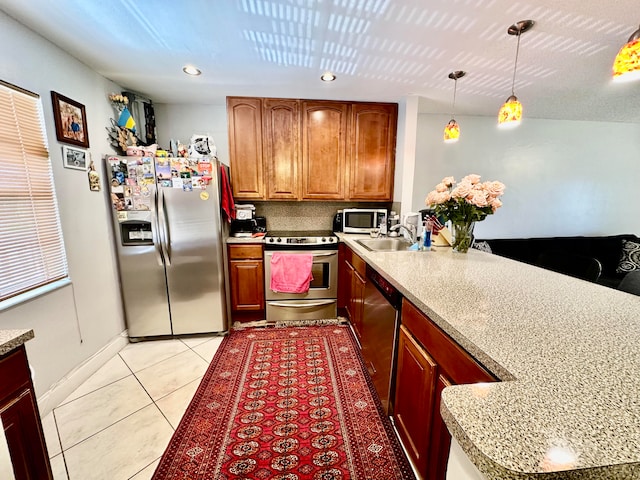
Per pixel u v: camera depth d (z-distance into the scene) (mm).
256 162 2857
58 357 1761
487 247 3344
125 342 2449
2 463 752
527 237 3848
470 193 1830
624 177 3885
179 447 1449
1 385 875
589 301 1138
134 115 2664
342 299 2904
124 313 2455
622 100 2801
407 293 1238
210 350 2377
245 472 1321
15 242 1522
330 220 3404
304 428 1572
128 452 1420
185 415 1658
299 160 2896
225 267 2660
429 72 2154
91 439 1493
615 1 1320
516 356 748
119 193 2285
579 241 3670
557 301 1135
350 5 1382
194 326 2562
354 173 2975
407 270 1551
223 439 1498
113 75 2244
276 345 2449
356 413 1684
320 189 2961
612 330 899
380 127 2943
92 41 1730
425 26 1556
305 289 2760
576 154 3738
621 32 1575
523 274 1502
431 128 3430
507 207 3734
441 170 3518
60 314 1781
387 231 2994
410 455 1262
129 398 1797
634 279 1511
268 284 2789
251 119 2797
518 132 3578
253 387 1906
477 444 471
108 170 2246
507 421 524
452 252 2027
